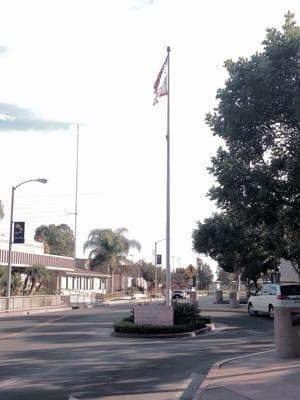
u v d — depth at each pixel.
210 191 12.48
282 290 28.62
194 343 18.86
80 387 11.00
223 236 38.50
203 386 10.54
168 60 25.38
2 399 9.87
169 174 24.91
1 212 49.06
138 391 10.63
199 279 123.12
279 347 13.95
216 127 12.50
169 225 24.50
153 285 98.88
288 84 11.55
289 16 12.18
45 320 30.42
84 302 56.25
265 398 9.34
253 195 11.80
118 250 79.44
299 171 11.53
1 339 20.12
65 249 108.75
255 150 12.16
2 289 48.12
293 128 11.88
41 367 13.47
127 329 21.12
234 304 41.81
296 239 14.06
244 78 11.91
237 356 15.31
